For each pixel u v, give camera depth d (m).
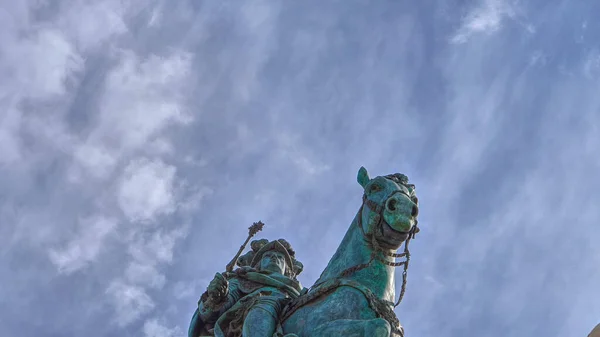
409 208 6.66
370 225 6.72
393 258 6.80
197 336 7.22
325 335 6.31
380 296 6.67
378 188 6.82
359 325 6.25
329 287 6.63
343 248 6.95
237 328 6.94
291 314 6.69
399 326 6.55
